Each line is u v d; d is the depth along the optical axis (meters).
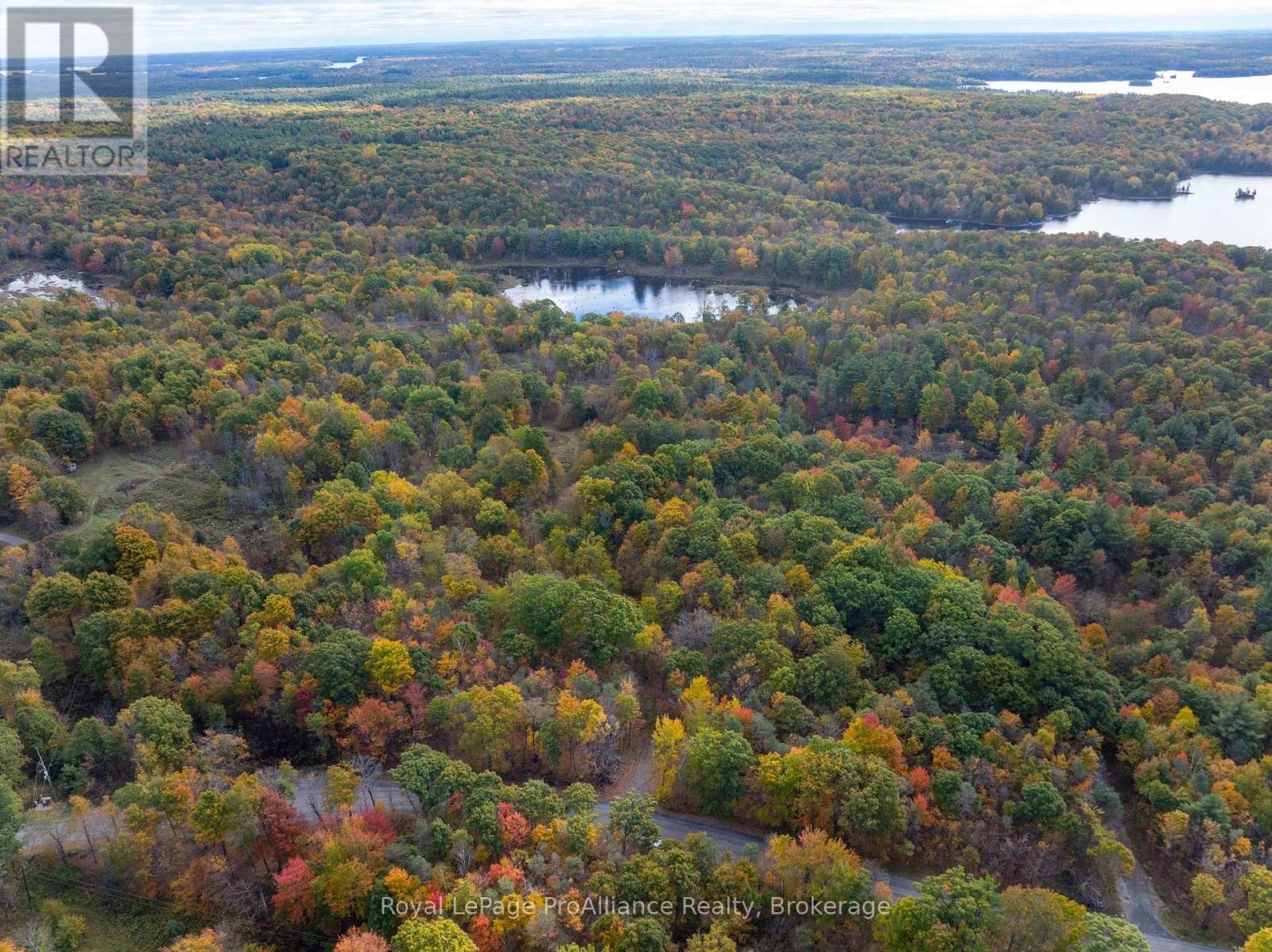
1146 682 110.06
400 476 162.62
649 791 97.12
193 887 81.69
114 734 95.00
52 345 195.38
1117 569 136.50
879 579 117.88
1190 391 175.00
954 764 92.38
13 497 147.38
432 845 82.62
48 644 107.81
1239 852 84.88
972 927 73.19
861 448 170.38
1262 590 120.12
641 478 146.50
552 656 112.12
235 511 155.00
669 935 75.38
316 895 78.38
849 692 104.38
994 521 145.38
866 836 87.75
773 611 114.00
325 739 99.31
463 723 98.25
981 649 108.44
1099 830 87.12
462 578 123.12
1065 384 188.38
